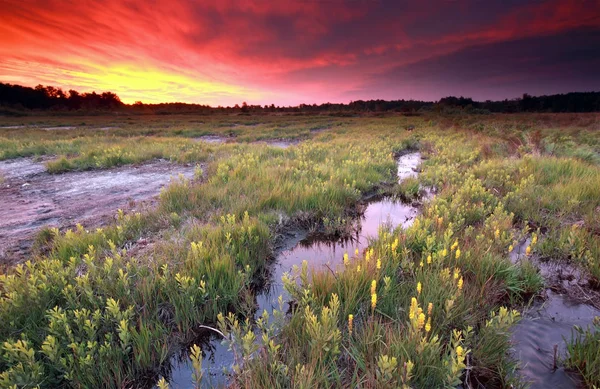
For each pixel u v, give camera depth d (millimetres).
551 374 2336
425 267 3584
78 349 2381
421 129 25250
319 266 4148
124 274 3432
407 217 5945
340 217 5551
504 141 14180
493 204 5750
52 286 3197
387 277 3055
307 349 2504
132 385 2471
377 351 2434
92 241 4359
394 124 33562
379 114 70688
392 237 4207
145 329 2701
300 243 4988
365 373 2268
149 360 2600
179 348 2842
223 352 2803
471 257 3645
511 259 3945
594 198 5609
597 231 4453
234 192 6590
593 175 6832
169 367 2648
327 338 2330
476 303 3035
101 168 10047
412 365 1974
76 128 31594
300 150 12266
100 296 3055
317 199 6164
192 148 12945
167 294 3238
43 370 2299
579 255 3686
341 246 4836
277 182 7078
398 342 2344
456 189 6668
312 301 2910
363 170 8789
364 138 18453
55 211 6148
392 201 6977
